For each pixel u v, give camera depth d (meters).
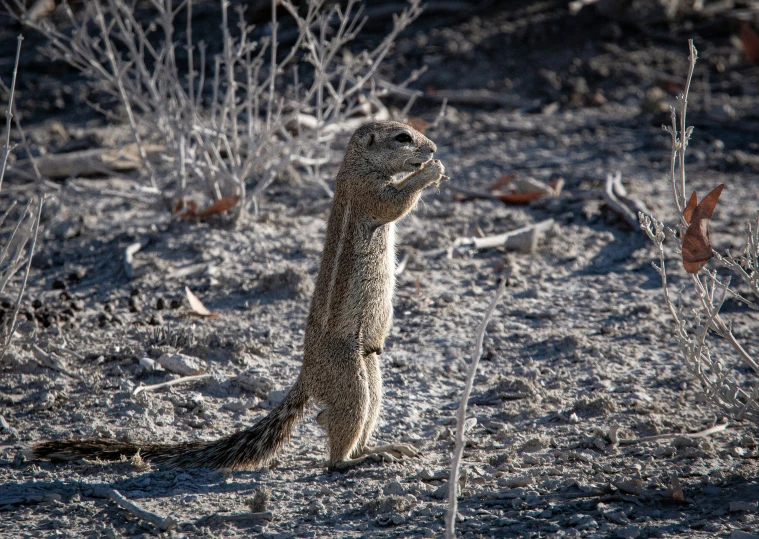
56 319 12.16
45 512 7.21
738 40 28.14
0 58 27.80
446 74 26.73
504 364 11.02
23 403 9.77
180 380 10.18
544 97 26.25
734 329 11.82
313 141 16.55
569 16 29.62
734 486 7.18
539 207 17.39
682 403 9.73
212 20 29.05
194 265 14.20
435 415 9.68
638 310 12.60
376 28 28.94
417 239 15.38
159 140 20.89
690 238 7.41
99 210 17.08
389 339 11.77
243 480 8.00
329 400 8.16
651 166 20.09
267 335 11.80
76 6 29.81
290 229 15.80
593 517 6.70
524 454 8.36
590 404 9.52
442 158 21.30
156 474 8.10
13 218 16.73
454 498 5.37
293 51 15.42
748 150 21.42
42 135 22.11
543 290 13.55
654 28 29.31
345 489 7.67
